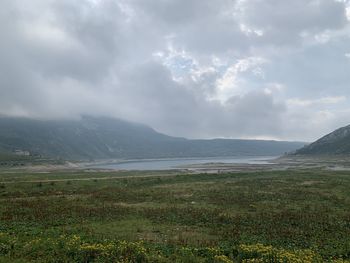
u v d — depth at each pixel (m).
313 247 22.48
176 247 21.36
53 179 76.25
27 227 27.00
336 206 39.25
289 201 42.72
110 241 21.53
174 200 43.88
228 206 39.16
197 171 120.62
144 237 24.73
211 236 25.44
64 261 17.78
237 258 19.23
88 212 34.06
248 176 83.62
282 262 18.12
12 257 18.28
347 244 23.12
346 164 156.38
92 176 87.19
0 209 35.97
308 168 128.50
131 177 82.06
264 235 25.70
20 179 75.00
